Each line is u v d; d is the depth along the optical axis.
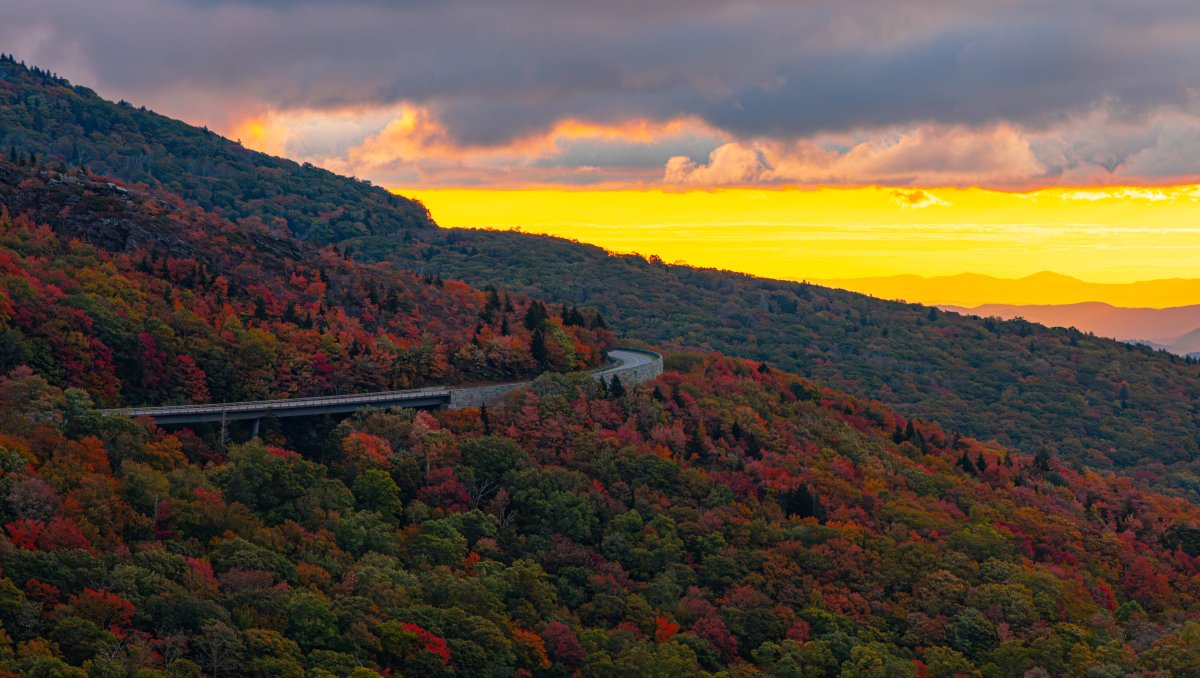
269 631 156.25
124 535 172.75
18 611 143.75
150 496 180.75
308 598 164.75
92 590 151.38
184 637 149.12
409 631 166.62
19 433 187.88
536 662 177.25
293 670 150.88
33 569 151.88
